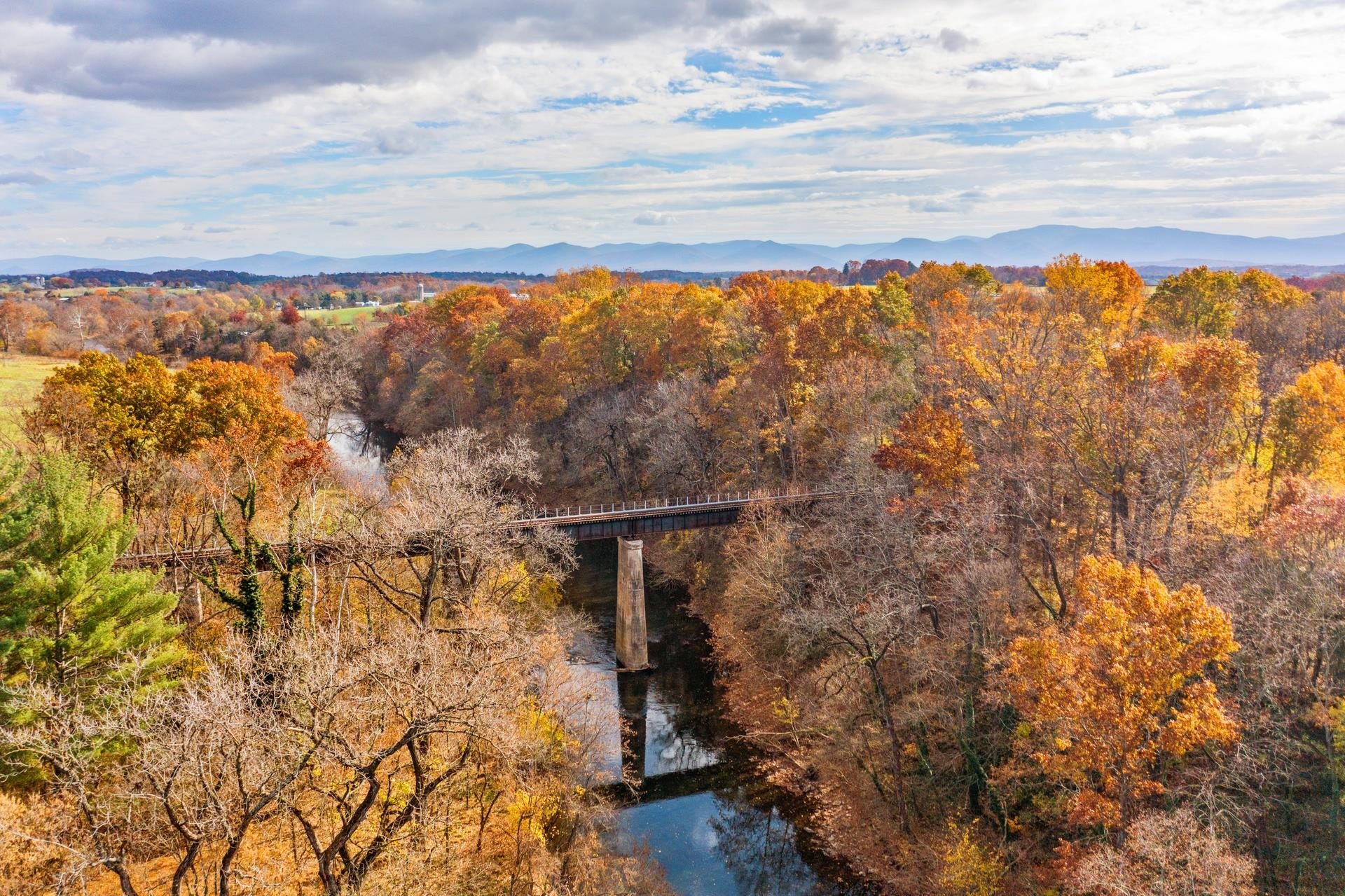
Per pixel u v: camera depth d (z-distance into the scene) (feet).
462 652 103.60
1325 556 102.22
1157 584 87.61
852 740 146.41
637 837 135.95
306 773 87.81
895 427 204.64
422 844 101.30
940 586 149.28
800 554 179.83
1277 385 184.24
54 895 80.94
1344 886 91.61
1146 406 144.15
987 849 118.83
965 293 314.76
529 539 176.96
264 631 114.01
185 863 70.49
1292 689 103.86
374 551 131.64
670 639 211.20
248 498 126.72
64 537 97.09
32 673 92.48
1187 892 77.20
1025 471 146.72
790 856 133.18
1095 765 91.15
